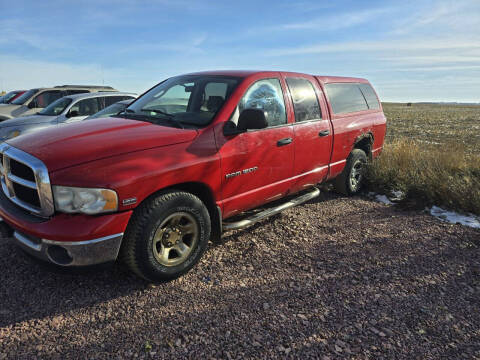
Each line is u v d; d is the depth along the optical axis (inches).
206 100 146.2
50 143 114.7
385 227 179.9
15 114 419.2
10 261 134.6
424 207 208.5
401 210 206.4
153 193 115.0
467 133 698.2
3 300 111.3
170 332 99.2
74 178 101.9
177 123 134.0
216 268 135.3
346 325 103.7
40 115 339.9
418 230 176.7
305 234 168.6
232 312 108.6
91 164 105.4
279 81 165.5
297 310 110.3
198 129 130.6
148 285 122.6
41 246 104.0
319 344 95.5
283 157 160.4
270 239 161.6
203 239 131.0
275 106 159.0
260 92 153.5
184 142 123.4
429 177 230.8
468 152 411.8
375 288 124.0
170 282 124.9
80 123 142.1
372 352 93.2
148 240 112.7
